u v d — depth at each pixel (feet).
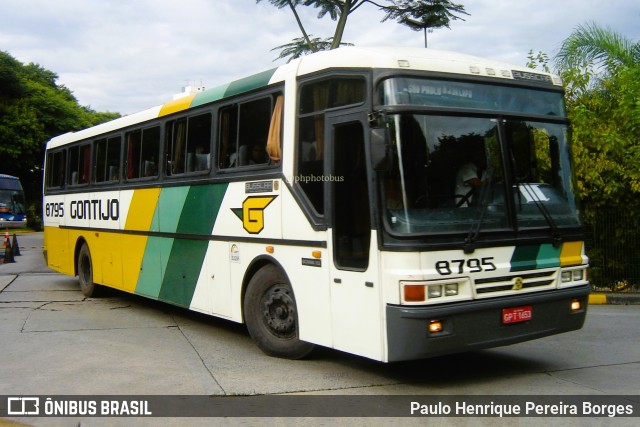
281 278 24.84
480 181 20.95
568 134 23.65
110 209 38.73
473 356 26.16
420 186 19.95
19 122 154.30
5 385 22.07
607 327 32.91
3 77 153.79
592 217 44.24
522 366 24.59
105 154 39.96
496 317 20.53
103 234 39.73
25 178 172.55
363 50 21.63
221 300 28.19
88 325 32.83
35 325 32.73
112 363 24.91
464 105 21.30
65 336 29.99
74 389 21.58
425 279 19.30
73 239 44.42
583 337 30.22
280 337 25.25
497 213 21.04
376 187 20.04
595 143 43.21
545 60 48.39
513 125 22.09
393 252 19.61
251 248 26.12
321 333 22.52
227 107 28.17
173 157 32.17
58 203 47.34
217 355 26.22
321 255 22.41
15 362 25.14
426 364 24.79
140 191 35.12
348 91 21.63
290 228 23.91
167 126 32.91
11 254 71.67
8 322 33.58
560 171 23.08
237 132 27.40
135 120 36.22
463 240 20.08
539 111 22.97
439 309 19.38
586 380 22.63
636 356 26.35
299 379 22.57
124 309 38.06
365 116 20.74
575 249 22.82
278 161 24.71
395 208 19.80
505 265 20.84
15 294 44.45
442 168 20.36
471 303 20.02
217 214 28.40
